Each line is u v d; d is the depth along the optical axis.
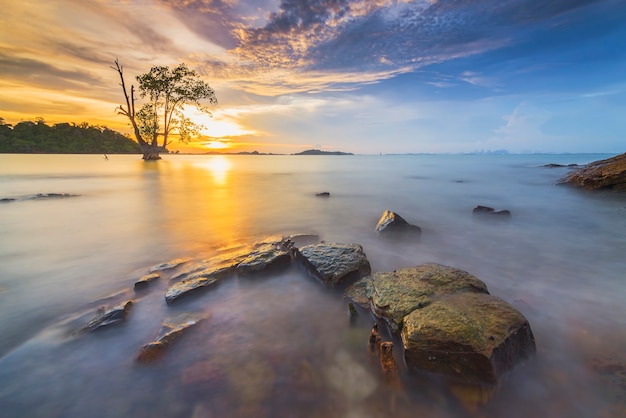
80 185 21.75
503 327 3.37
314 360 3.52
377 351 3.58
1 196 16.22
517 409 2.89
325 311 4.61
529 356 3.40
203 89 46.28
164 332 3.85
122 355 3.57
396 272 5.12
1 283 5.54
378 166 56.59
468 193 18.52
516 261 6.80
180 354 3.57
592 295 5.05
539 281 5.67
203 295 4.93
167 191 19.08
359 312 4.53
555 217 11.30
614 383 3.00
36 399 3.01
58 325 4.17
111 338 3.86
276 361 3.50
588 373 3.21
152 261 6.75
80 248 7.66
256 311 4.57
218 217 11.52
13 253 7.22
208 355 3.57
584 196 15.53
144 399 3.01
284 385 3.16
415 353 3.27
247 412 2.87
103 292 5.20
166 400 2.99
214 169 43.88
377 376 3.27
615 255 7.09
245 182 25.61
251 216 11.73
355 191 19.81
